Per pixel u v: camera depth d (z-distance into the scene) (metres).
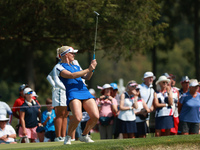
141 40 44.34
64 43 44.47
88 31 42.62
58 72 20.69
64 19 41.28
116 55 47.34
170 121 31.84
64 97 27.92
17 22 40.41
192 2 72.00
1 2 36.75
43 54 97.06
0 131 30.11
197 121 31.28
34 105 32.72
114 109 33.69
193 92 31.62
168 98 31.92
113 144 20.11
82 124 34.09
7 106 31.53
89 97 20.84
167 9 69.69
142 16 43.22
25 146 22.75
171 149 20.72
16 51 90.56
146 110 31.95
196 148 21.08
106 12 39.16
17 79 99.56
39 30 42.66
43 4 38.06
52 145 22.67
